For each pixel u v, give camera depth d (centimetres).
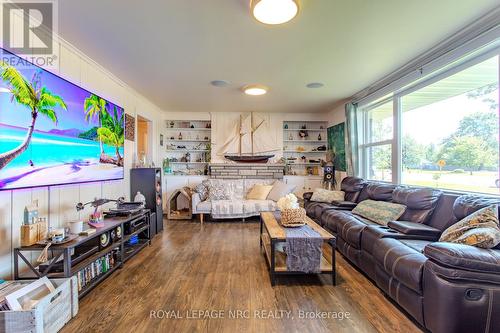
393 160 360
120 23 213
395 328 166
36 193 208
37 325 143
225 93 429
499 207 180
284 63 301
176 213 520
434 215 247
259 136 584
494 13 203
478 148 238
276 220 298
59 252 197
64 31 225
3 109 174
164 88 397
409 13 202
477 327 141
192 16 204
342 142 511
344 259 296
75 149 250
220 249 326
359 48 263
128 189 387
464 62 247
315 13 200
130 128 397
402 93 340
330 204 399
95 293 212
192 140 593
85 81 279
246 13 201
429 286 154
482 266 141
